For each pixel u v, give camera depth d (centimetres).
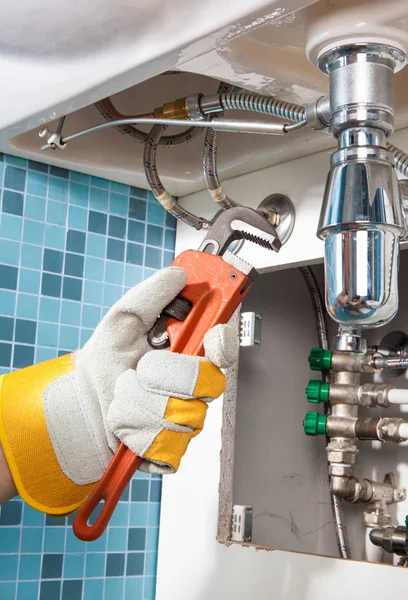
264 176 118
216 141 98
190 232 128
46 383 79
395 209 63
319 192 109
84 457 77
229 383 120
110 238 123
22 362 111
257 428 129
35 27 74
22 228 114
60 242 117
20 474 77
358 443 133
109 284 122
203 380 73
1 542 107
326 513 137
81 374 79
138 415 72
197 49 70
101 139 117
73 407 77
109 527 118
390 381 130
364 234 63
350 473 118
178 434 73
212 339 73
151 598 121
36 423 77
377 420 116
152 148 103
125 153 119
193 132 103
